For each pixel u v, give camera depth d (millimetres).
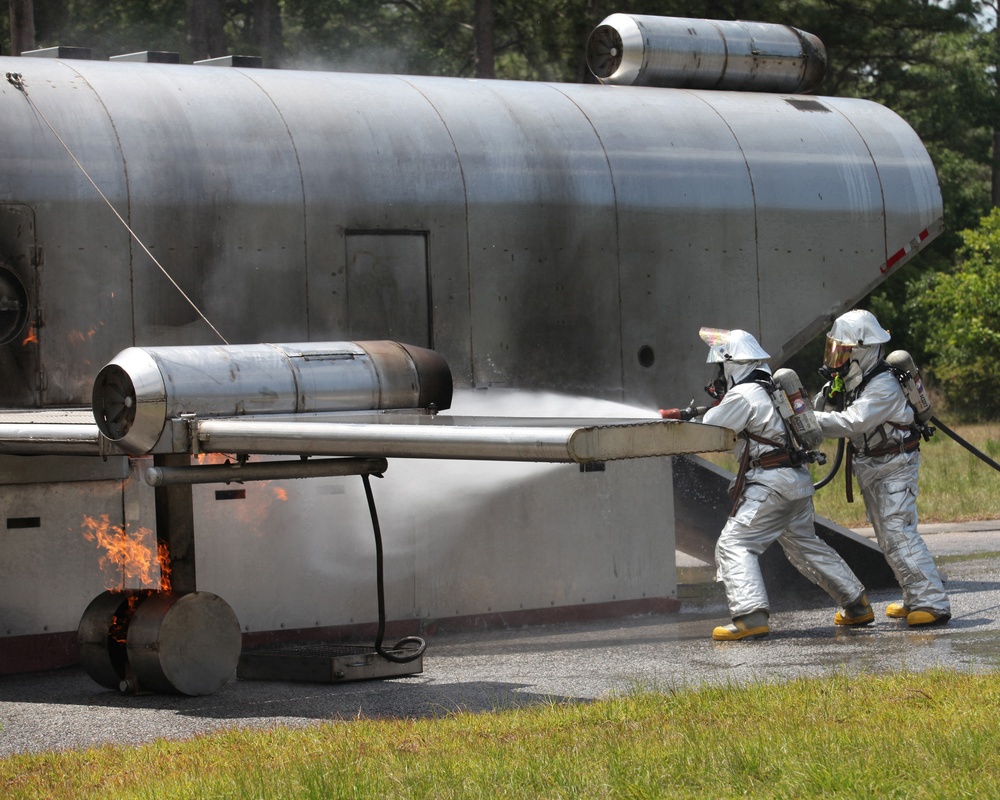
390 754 13273
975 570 28984
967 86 93188
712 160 25969
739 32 28719
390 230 22797
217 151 21656
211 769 13094
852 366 22516
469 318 23422
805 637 21562
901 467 22484
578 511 24359
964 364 87438
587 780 11992
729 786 11828
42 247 20328
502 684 18094
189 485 18281
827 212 26906
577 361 24359
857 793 11344
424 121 23516
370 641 22312
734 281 25969
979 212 101062
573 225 24391
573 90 25906
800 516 22375
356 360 17484
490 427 13492
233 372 16453
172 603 17781
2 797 12562
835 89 85750
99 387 16219
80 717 16891
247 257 21703
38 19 66812
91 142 20859
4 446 17875
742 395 21688
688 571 32438
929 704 14734
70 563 20547
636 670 18953
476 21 69000
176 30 68000
